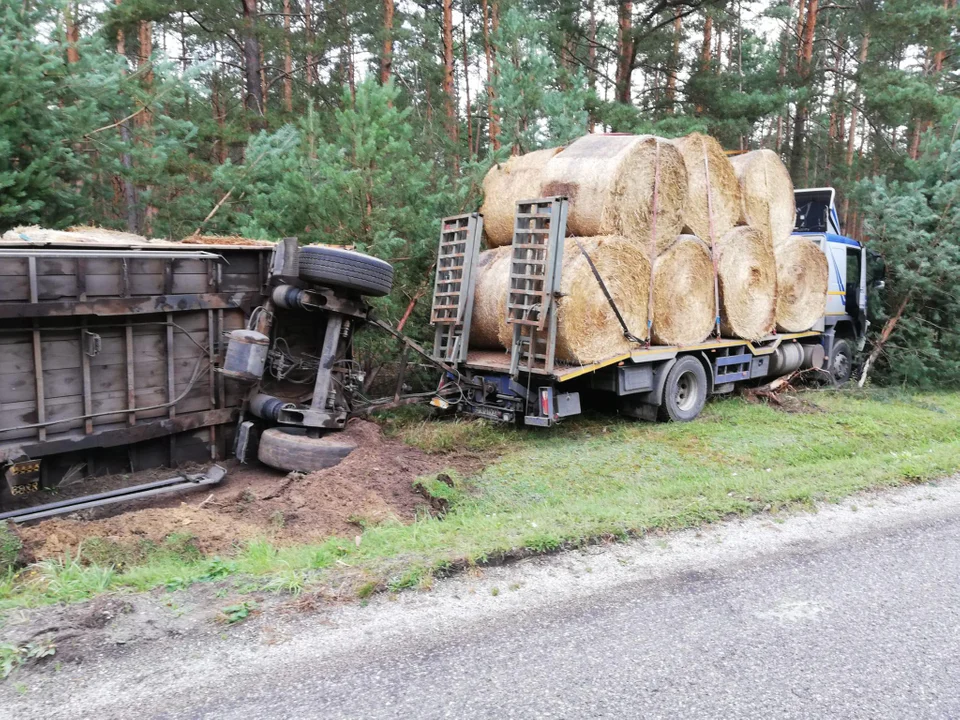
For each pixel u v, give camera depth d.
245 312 6.83
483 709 2.93
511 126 11.24
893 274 12.50
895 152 20.30
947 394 11.80
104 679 3.05
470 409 8.38
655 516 5.08
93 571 4.08
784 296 10.77
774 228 10.47
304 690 3.03
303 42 17.89
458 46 25.08
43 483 5.64
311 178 9.24
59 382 5.57
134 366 6.02
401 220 9.16
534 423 7.78
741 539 4.84
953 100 17.16
